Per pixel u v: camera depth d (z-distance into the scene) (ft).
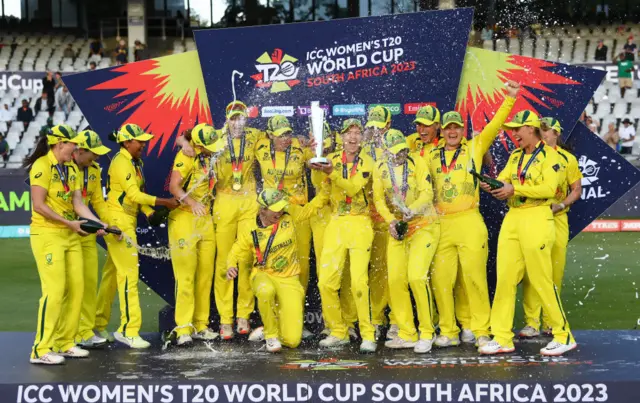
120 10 229.66
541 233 60.44
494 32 199.31
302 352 63.98
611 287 97.04
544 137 67.82
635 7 203.82
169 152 73.26
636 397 53.21
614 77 192.13
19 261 119.96
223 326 69.31
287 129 66.03
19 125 189.78
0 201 146.92
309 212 66.49
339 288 67.36
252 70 71.97
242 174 67.46
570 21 202.49
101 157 73.41
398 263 63.41
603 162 73.15
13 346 66.54
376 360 60.59
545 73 71.46
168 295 73.77
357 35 71.31
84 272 65.26
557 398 53.42
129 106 73.05
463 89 72.08
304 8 225.35
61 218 59.77
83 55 223.71
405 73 71.15
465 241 63.67
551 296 61.31
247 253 65.26
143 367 59.06
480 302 64.44
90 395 54.54
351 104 71.61
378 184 63.00
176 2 226.17
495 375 55.11
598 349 62.90
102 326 68.44
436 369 57.16
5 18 229.04
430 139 65.51
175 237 66.69
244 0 226.58
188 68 72.79
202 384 54.34
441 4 200.85
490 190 60.49
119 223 65.67
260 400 54.13
